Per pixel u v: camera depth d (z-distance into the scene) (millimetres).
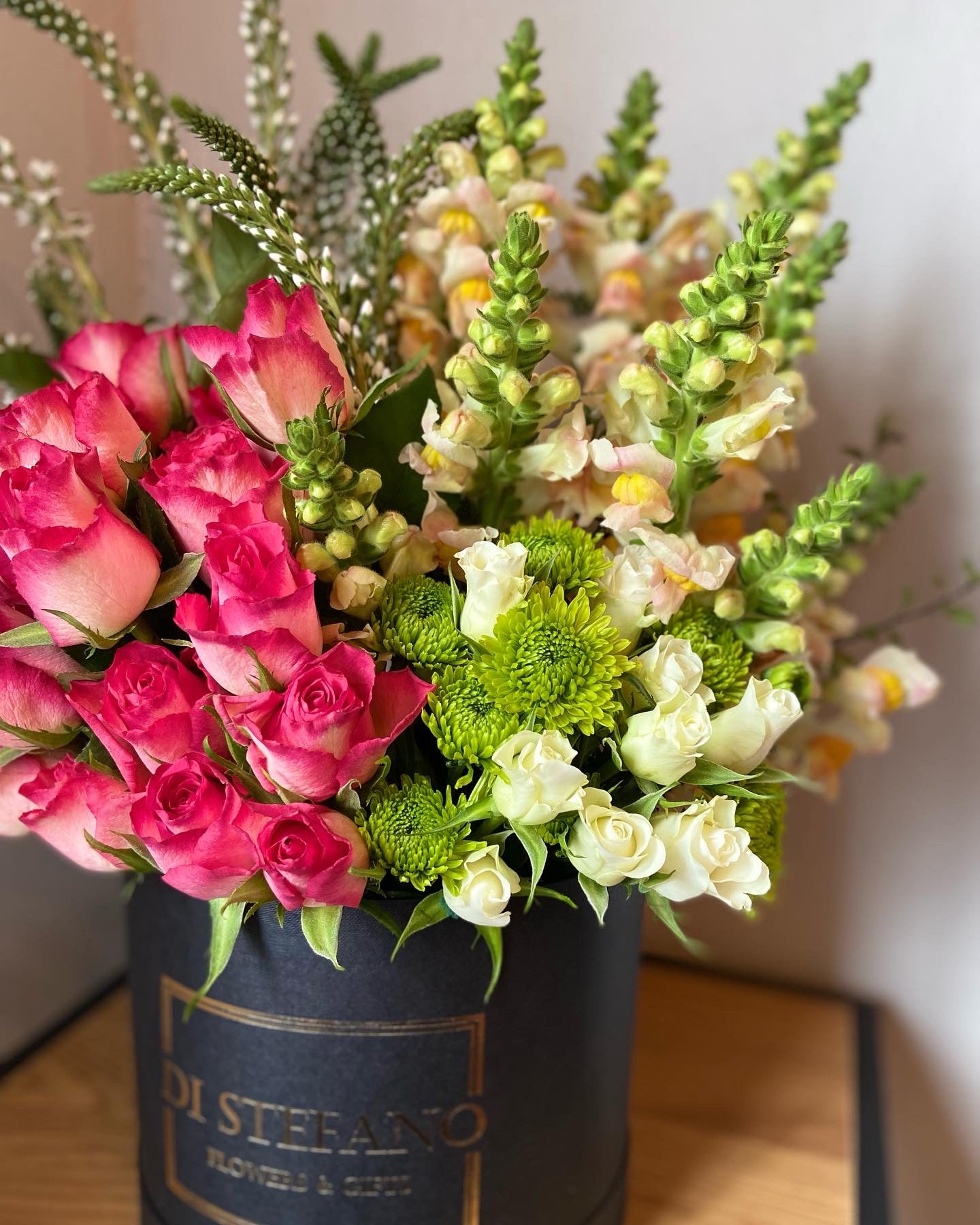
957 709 708
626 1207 580
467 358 457
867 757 730
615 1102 527
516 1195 491
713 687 465
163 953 489
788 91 674
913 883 739
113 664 430
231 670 411
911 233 672
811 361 699
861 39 660
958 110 654
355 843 423
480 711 429
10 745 448
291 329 438
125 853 437
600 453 462
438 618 446
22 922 687
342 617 457
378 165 577
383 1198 477
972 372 677
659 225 614
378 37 631
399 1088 466
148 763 425
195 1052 485
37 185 668
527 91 551
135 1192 589
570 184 709
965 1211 767
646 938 800
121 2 729
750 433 451
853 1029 721
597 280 595
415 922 428
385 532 446
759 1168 615
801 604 528
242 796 417
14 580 433
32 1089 647
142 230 759
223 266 534
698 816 428
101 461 441
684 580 459
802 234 573
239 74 727
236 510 420
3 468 433
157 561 432
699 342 441
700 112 688
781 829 478
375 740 409
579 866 428
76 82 693
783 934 771
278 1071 469
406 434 487
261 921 453
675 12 680
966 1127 758
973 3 641
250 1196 486
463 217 533
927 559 700
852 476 470
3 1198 582
